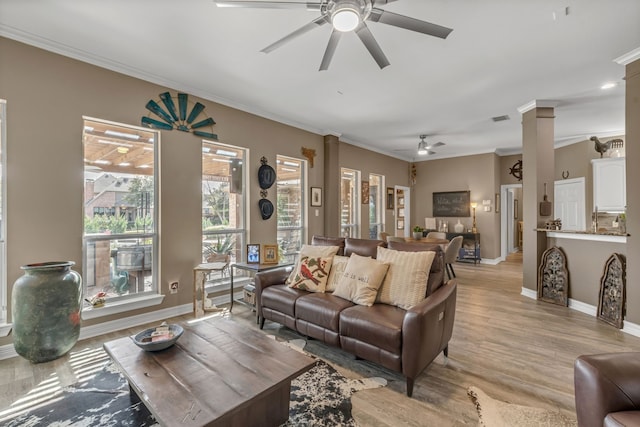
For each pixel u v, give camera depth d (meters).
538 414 1.78
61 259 2.73
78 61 2.83
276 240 4.67
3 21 2.37
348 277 2.65
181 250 3.54
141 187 3.33
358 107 4.33
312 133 5.36
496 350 2.60
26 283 2.29
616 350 2.61
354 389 2.03
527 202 4.33
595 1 2.14
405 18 1.84
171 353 1.71
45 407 1.83
